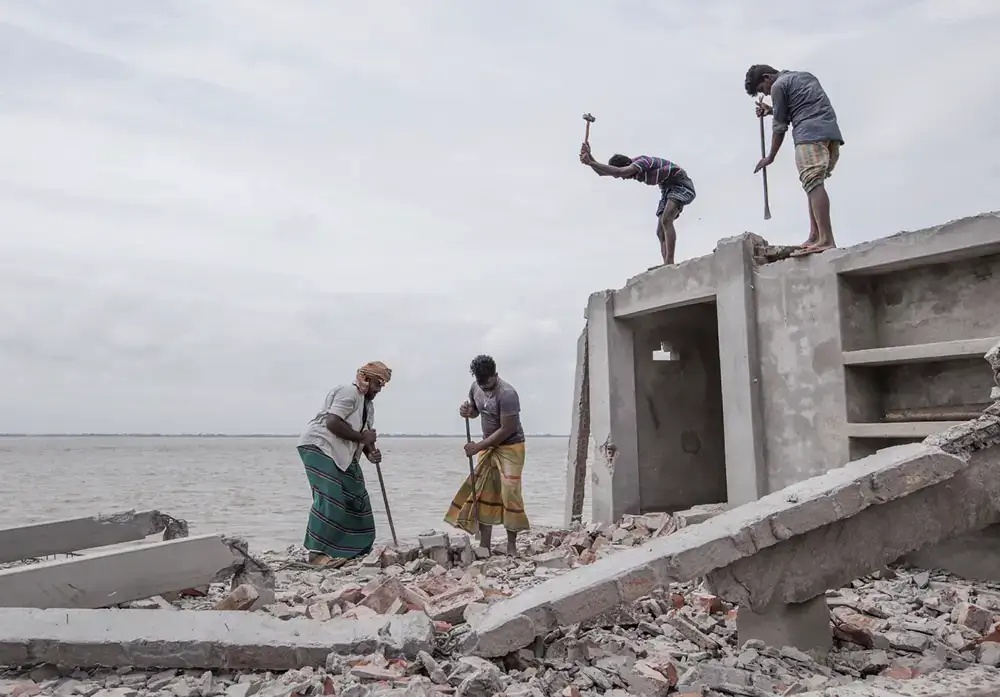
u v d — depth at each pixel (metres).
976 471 3.93
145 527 5.96
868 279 6.30
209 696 3.08
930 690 2.86
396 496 16.77
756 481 6.57
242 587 4.45
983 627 3.87
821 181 6.47
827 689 2.90
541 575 5.83
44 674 3.30
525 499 16.75
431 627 3.59
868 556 3.72
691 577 3.43
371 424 6.93
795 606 3.64
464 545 6.58
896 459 3.84
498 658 3.34
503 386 6.97
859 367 6.13
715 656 3.56
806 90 6.56
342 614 4.36
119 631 3.40
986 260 5.59
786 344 6.49
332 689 2.98
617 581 3.38
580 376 9.70
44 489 19.98
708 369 9.23
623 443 8.49
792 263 6.49
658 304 7.88
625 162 8.77
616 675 3.18
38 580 3.97
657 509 8.71
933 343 5.45
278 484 23.05
